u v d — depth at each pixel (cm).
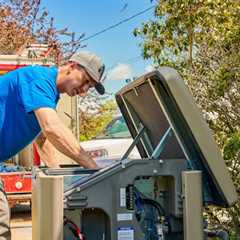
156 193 353
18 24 1620
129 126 455
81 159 349
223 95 571
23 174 606
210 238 401
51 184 319
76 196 326
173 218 351
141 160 338
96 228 343
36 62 721
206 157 332
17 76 362
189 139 342
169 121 352
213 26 586
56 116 346
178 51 630
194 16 594
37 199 336
